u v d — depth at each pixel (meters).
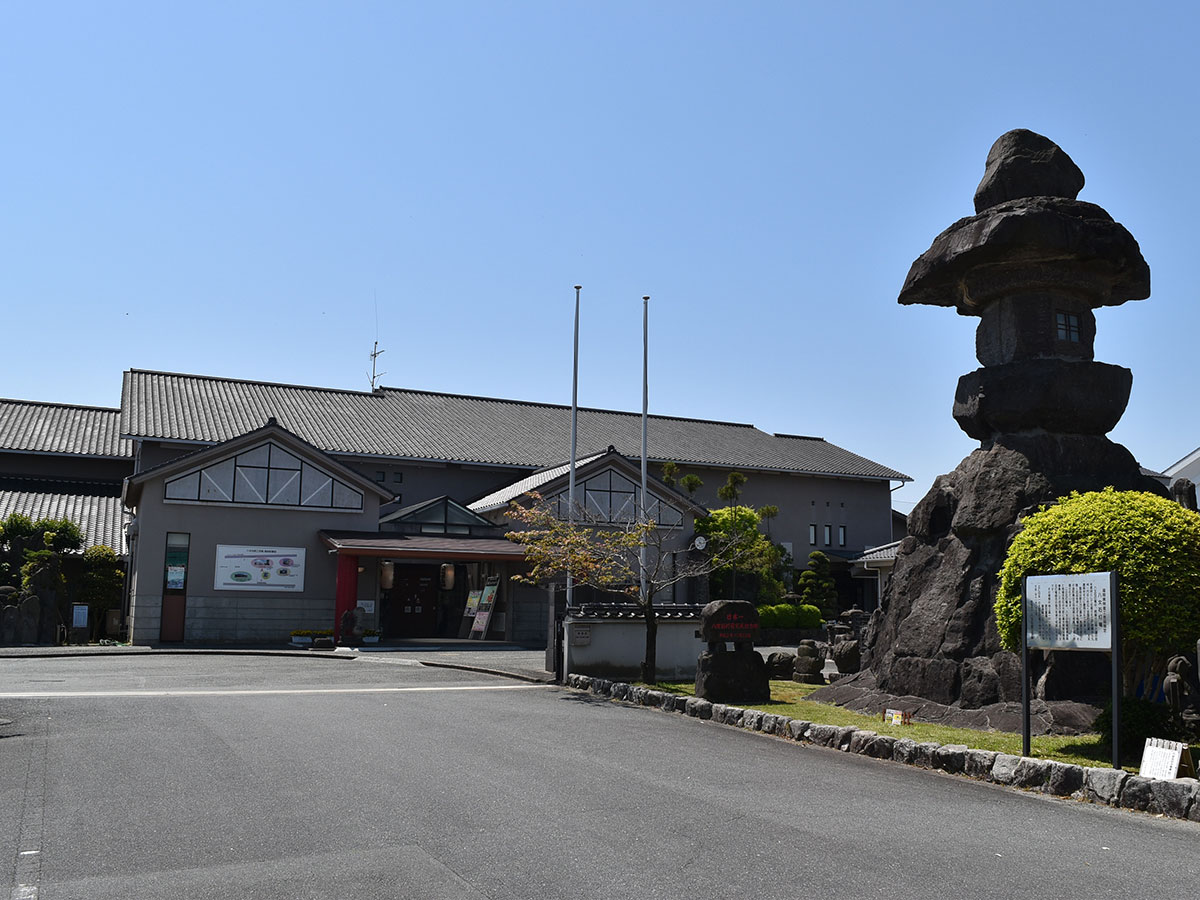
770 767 10.12
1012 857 6.84
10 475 35.31
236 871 6.23
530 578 23.80
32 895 5.75
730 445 45.84
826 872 6.37
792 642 34.16
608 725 12.90
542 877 6.16
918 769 10.21
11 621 27.67
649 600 18.17
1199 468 24.94
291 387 41.50
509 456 38.81
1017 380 14.44
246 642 28.84
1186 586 9.81
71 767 9.45
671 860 6.56
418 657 24.20
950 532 14.88
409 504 37.25
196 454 28.94
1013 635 10.87
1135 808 8.40
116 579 31.36
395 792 8.45
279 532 29.84
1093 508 10.53
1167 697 10.74
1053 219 13.84
